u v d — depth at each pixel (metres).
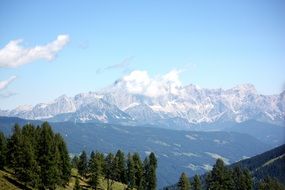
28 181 152.25
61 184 169.38
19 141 161.25
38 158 160.38
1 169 167.75
